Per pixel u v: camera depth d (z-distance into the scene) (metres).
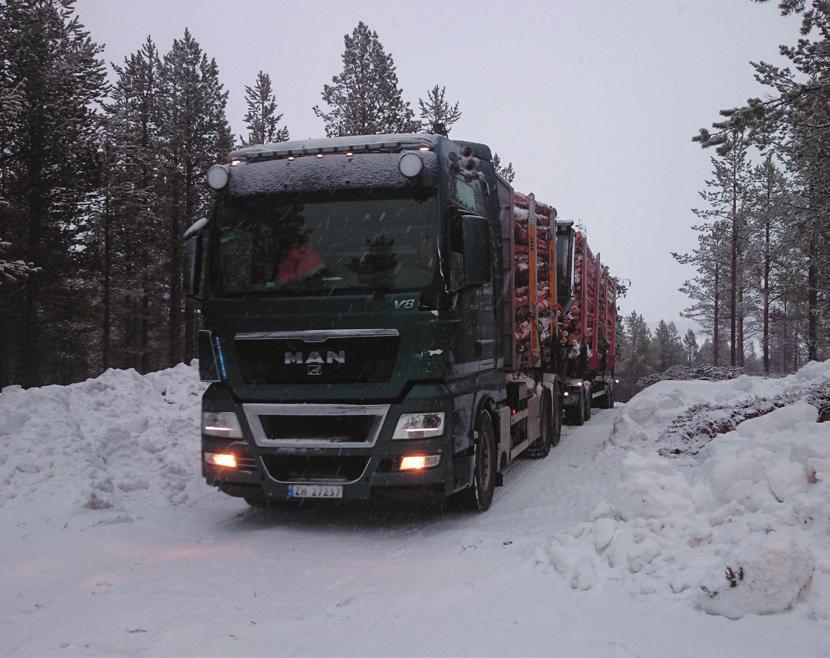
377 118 32.25
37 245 25.91
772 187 35.69
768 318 42.09
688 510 5.81
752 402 10.56
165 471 9.48
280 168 7.39
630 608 4.68
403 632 4.46
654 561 5.17
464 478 7.23
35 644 4.31
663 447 10.05
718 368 23.47
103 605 5.01
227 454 7.07
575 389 16.67
